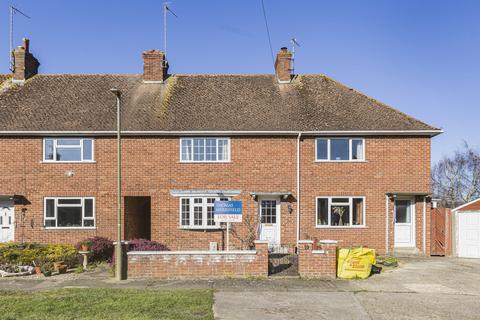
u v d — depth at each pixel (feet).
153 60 82.84
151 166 70.33
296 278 48.85
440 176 173.47
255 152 70.69
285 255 63.16
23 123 70.95
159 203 70.03
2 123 70.74
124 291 41.91
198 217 69.97
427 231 69.05
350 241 69.56
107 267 57.52
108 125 71.05
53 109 74.79
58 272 53.31
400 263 60.03
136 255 49.21
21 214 69.41
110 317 32.65
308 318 34.35
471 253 66.39
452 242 67.41
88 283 47.09
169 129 70.03
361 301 39.47
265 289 43.68
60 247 60.90
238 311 35.86
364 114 73.72
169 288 43.91
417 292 43.04
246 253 49.29
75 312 33.96
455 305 38.40
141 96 78.69
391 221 69.72
